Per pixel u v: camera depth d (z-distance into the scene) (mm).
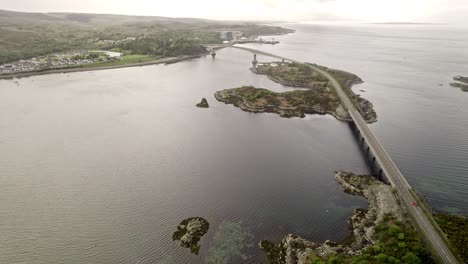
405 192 83562
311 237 71500
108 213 79062
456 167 105312
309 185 93375
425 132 136250
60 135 127812
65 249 67312
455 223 72062
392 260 58906
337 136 132000
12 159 106812
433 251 61969
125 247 67750
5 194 87000
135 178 95812
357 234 71562
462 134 133875
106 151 113750
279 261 63969
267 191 89688
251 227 74438
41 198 85312
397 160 110250
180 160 107875
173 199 85188
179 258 64812
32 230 72812
